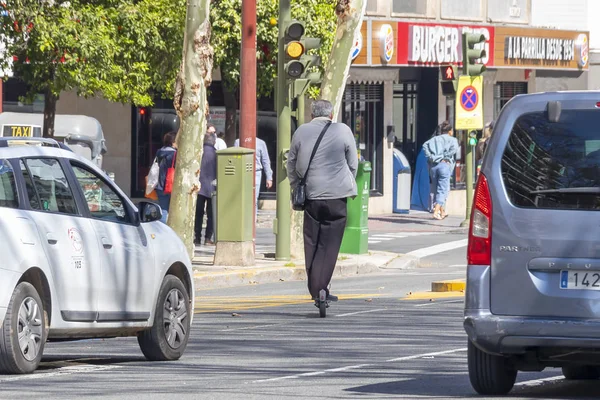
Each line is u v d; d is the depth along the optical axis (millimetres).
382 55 79625
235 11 72312
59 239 23734
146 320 25797
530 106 20578
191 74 47781
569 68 97375
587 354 20094
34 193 23625
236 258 48469
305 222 34406
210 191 57469
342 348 28406
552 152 20344
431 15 88375
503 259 20406
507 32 90000
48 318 23578
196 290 44906
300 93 49344
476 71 69750
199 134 48375
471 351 21219
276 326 32938
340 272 51156
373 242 65500
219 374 24266
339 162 33812
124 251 25297
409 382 23188
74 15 58250
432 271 53281
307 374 24234
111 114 82688
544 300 20172
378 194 86250
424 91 89812
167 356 26344
